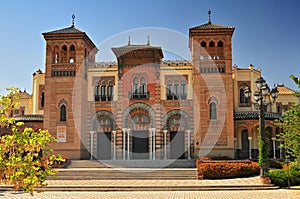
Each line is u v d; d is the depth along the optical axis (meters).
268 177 24.94
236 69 44.91
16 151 13.07
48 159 13.66
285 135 20.58
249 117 39.78
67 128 39.94
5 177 12.80
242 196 20.31
